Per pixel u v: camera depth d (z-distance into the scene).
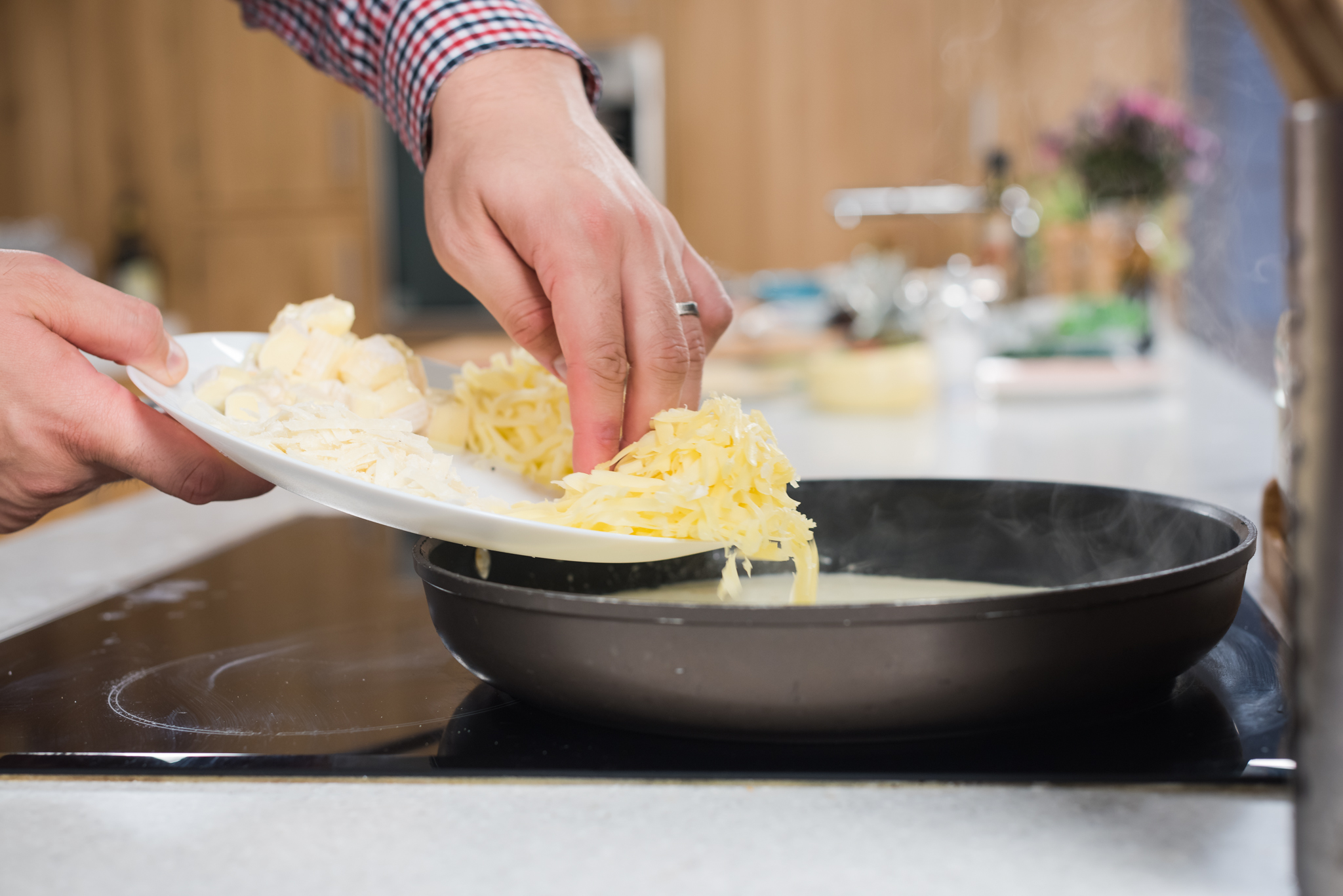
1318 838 0.29
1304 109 0.26
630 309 0.53
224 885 0.34
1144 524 0.60
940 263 3.68
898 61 3.60
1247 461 1.15
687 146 3.71
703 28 3.65
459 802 0.40
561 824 0.38
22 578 0.84
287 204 3.82
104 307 0.54
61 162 3.88
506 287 0.58
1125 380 1.69
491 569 0.58
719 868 0.35
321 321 0.59
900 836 0.36
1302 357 0.28
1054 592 0.41
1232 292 3.69
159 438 0.55
